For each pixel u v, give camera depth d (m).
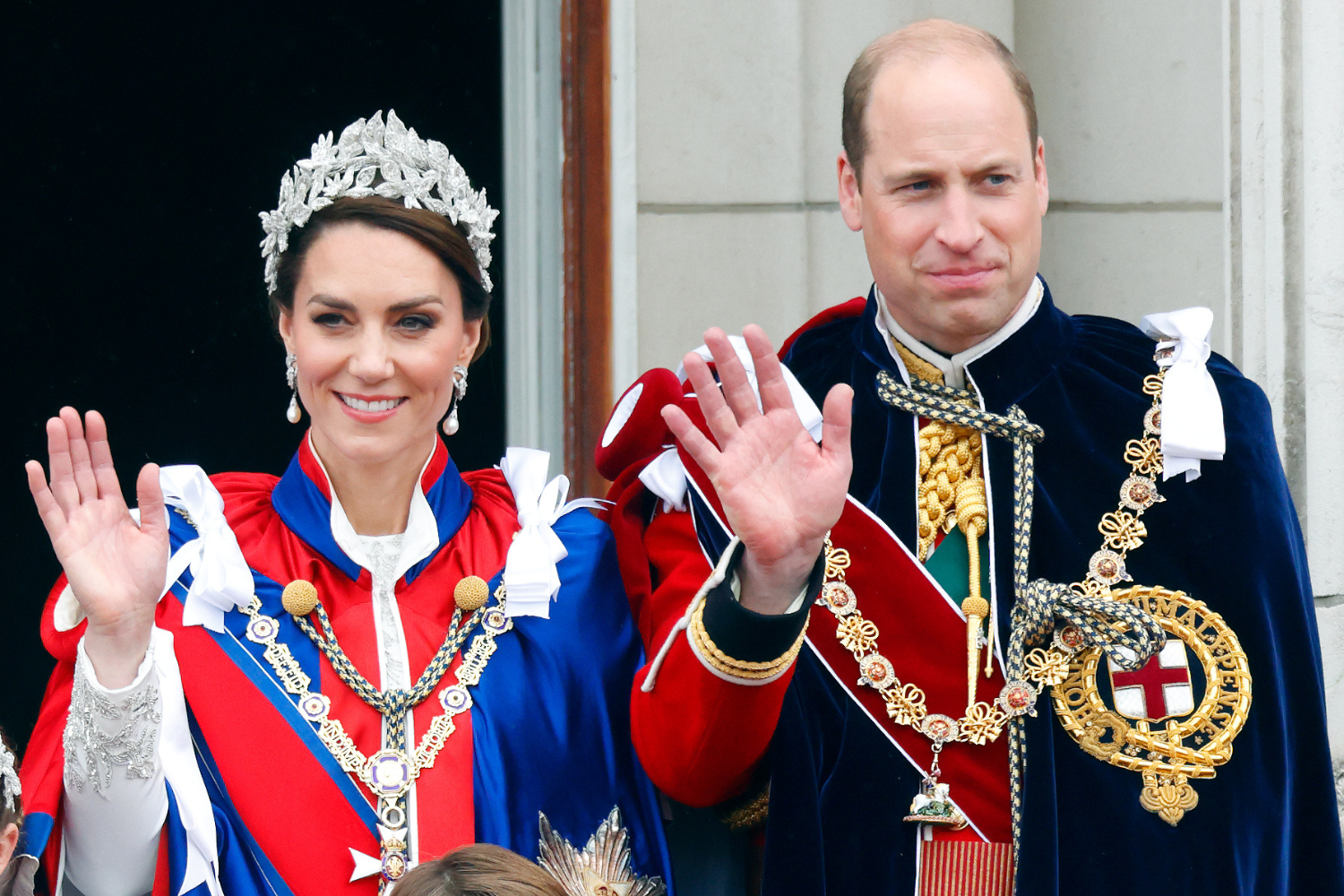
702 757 9.53
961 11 17.44
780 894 9.60
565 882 9.89
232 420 22.09
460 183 10.39
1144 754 9.62
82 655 8.98
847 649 9.98
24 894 9.16
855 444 10.47
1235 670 9.66
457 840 9.61
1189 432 9.87
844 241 16.59
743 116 16.28
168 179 21.70
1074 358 10.48
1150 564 9.90
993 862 9.67
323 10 20.78
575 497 16.14
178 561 10.07
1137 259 16.92
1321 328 15.84
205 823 9.39
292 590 10.04
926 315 10.06
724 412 8.94
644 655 10.38
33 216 21.47
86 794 9.16
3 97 21.19
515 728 10.06
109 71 21.47
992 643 9.84
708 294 16.27
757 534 8.84
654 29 16.03
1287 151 15.74
